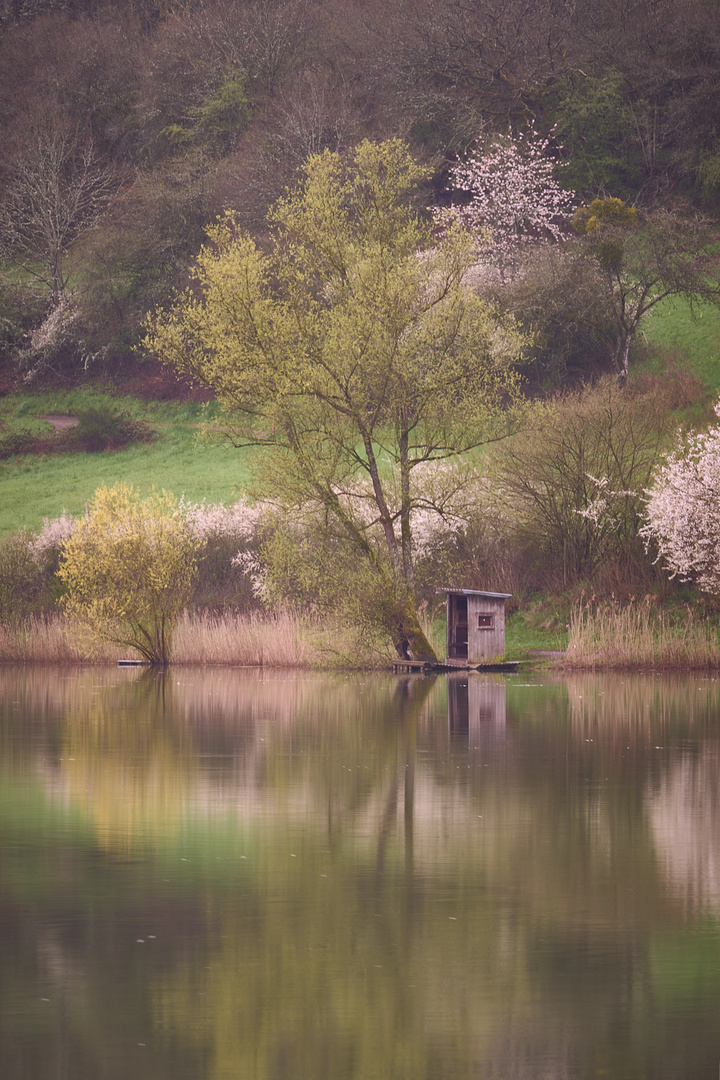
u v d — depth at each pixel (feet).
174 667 177.47
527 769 76.89
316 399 155.22
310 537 166.09
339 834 57.06
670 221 289.74
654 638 166.91
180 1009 34.09
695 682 142.72
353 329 150.30
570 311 280.10
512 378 160.15
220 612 202.80
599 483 177.88
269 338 153.07
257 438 157.38
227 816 61.72
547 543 186.60
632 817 60.80
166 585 176.96
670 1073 29.89
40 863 51.31
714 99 376.27
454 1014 33.71
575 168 388.16
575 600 180.14
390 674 161.48
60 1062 30.40
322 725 101.81
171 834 57.16
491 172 358.43
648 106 394.11
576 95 385.70
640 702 120.06
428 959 38.42
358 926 41.96
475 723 103.04
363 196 167.12
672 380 272.92
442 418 157.48
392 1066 30.25
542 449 182.09
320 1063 30.42
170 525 179.11
